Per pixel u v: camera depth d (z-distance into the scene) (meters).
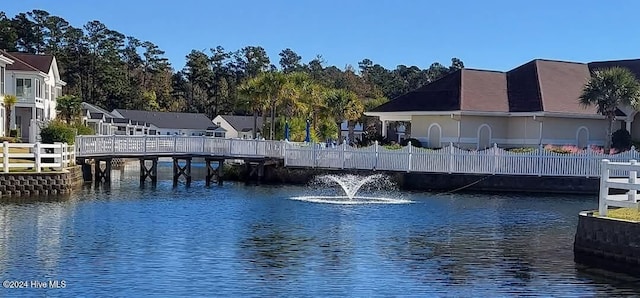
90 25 129.50
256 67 142.25
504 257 17.94
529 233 22.11
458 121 47.88
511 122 49.06
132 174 50.69
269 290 14.09
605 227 17.53
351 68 135.88
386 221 24.50
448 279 15.36
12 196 29.78
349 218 25.11
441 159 38.97
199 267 16.03
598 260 17.67
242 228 22.12
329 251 18.31
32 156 30.97
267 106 59.00
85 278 14.73
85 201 29.16
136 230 21.20
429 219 25.28
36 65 58.91
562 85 50.56
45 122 48.88
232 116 114.75
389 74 142.00
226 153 43.16
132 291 13.79
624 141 47.53
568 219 25.83
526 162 37.88
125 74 128.62
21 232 20.25
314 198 32.59
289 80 58.66
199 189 37.62
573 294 14.25
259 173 43.75
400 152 39.72
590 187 37.03
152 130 105.56
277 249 18.45
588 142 48.53
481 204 31.12
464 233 21.94
